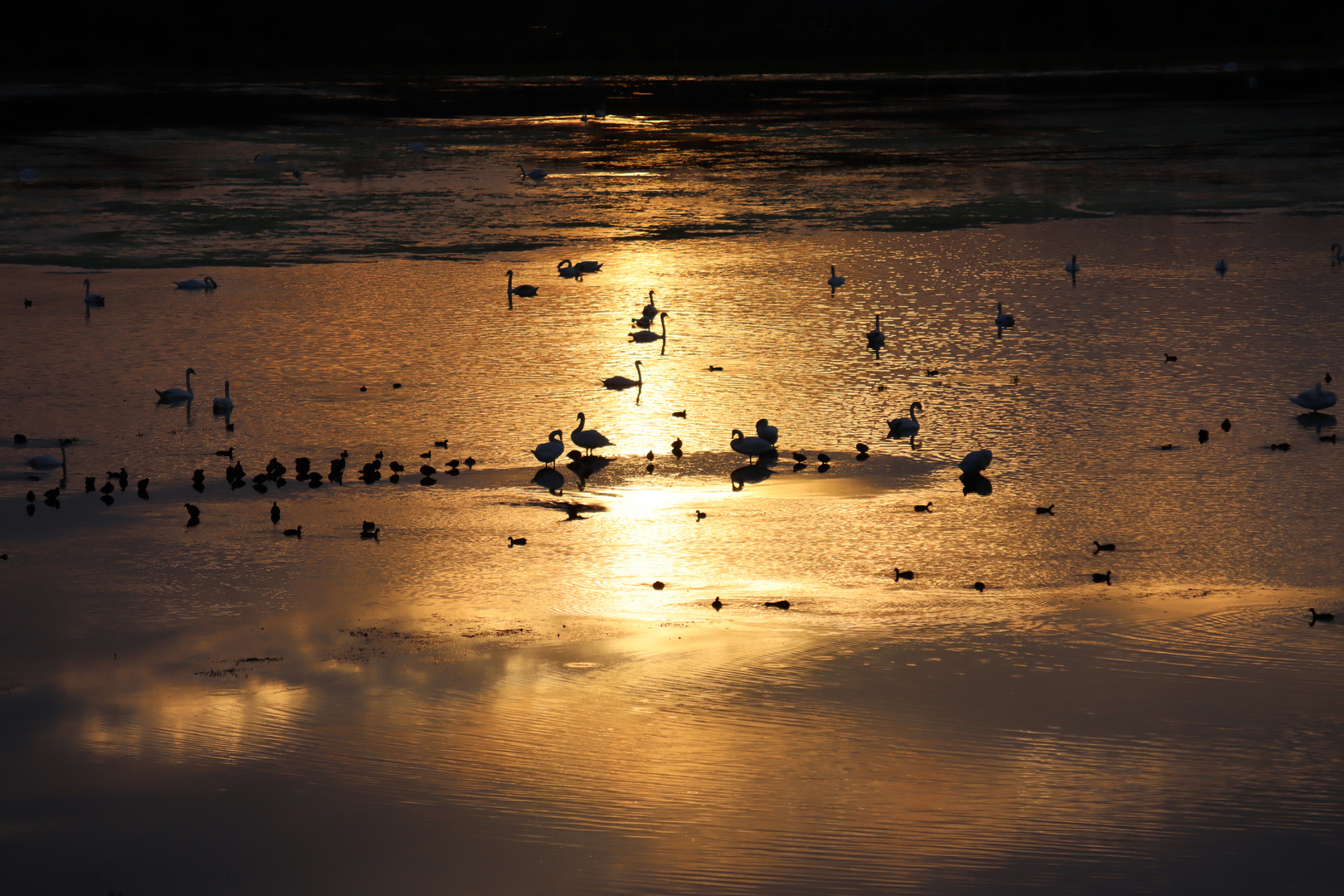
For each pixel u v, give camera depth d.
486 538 23.62
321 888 11.85
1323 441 29.28
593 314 42.53
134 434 30.44
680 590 20.84
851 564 22.05
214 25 178.12
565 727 15.32
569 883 11.84
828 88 134.75
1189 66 155.12
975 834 12.68
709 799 13.44
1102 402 32.56
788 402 32.75
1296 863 12.12
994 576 21.42
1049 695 16.14
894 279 47.44
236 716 15.86
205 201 62.78
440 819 13.08
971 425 30.75
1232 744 14.68
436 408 32.44
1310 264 49.16
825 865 12.06
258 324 41.00
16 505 25.50
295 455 28.95
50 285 46.09
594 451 29.05
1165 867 12.06
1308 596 20.28
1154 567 21.78
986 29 189.12
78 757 14.75
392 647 18.33
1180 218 59.03
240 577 21.61
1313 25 176.62
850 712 15.65
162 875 12.12
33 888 11.97
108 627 19.34
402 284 46.81
